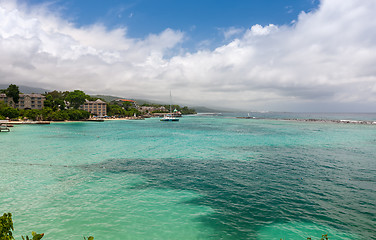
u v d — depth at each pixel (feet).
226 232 45.70
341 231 46.21
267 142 189.37
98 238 42.96
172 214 53.57
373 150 148.77
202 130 323.98
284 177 84.53
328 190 70.23
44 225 47.67
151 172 92.07
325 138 217.36
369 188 72.13
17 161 111.75
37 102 510.99
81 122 504.43
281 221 50.26
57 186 73.51
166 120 627.05
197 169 97.19
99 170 95.14
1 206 57.16
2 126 287.07
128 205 58.54
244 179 81.97
